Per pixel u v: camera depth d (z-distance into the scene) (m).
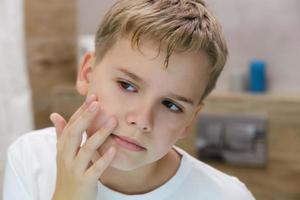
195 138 1.44
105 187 0.82
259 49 1.46
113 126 0.72
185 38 0.72
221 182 0.87
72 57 1.60
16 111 1.35
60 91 1.54
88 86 0.80
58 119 0.77
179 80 0.71
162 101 0.72
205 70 0.75
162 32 0.71
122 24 0.74
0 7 1.29
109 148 0.73
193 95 0.74
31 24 1.47
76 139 0.74
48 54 1.53
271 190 1.40
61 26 1.57
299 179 1.37
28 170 0.88
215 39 0.76
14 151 0.92
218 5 1.48
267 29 1.44
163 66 0.71
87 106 0.74
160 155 0.75
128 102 0.72
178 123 0.74
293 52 1.43
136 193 0.83
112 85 0.73
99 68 0.76
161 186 0.83
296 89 1.44
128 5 0.76
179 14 0.75
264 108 1.37
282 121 1.36
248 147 1.40
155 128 0.73
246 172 1.42
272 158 1.39
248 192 0.89
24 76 1.36
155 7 0.75
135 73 0.71
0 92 1.32
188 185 0.85
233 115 1.40
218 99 1.41
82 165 0.74
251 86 1.45
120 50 0.73
